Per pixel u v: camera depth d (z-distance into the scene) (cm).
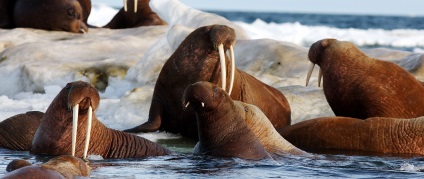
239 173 1302
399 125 1631
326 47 1856
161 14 3141
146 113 2012
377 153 1595
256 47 2491
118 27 3731
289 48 2473
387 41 6794
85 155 1375
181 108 1794
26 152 1527
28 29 3256
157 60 2491
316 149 1636
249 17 14150
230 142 1452
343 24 11469
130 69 2517
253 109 1529
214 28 1723
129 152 1482
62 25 3272
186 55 1773
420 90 1850
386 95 1812
